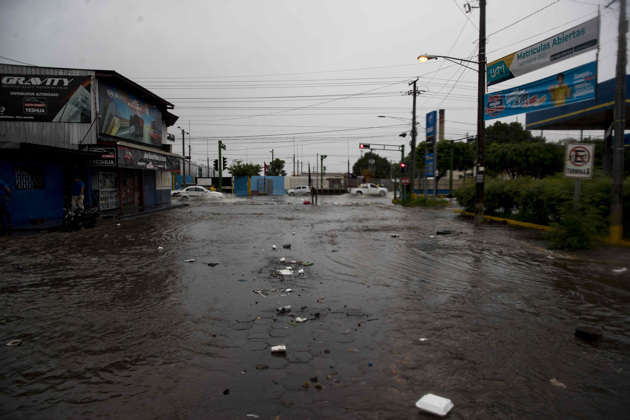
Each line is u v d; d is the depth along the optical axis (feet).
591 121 61.62
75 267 27.40
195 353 13.83
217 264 28.35
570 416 10.11
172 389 11.46
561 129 68.64
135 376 12.24
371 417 10.05
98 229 49.70
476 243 38.96
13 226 48.85
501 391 11.34
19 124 60.95
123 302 19.53
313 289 21.93
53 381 11.96
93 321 16.97
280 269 26.81
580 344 14.58
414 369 12.62
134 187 83.35
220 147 150.00
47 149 49.24
